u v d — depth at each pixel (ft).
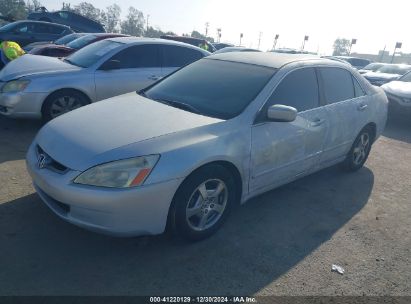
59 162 9.29
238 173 10.91
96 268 9.27
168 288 8.87
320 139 13.65
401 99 27.94
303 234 11.75
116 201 8.67
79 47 32.53
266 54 14.46
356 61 78.18
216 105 11.59
